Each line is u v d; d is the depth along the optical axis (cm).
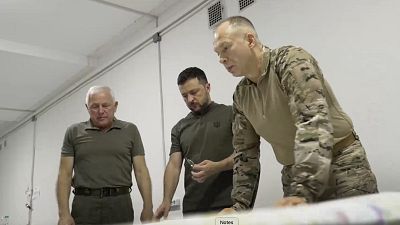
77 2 296
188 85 178
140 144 206
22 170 541
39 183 490
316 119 87
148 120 319
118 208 188
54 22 325
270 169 213
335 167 102
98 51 391
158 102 309
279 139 118
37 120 523
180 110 285
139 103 332
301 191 80
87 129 196
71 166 193
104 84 386
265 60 108
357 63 180
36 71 409
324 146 84
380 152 167
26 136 546
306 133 86
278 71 103
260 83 111
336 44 190
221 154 170
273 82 106
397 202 32
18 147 565
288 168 124
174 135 191
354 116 179
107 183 189
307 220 30
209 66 262
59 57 379
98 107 194
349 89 182
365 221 29
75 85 432
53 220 446
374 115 171
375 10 174
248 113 119
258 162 123
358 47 180
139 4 307
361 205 31
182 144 184
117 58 365
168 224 40
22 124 562
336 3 192
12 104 509
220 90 250
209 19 267
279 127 113
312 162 82
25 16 312
